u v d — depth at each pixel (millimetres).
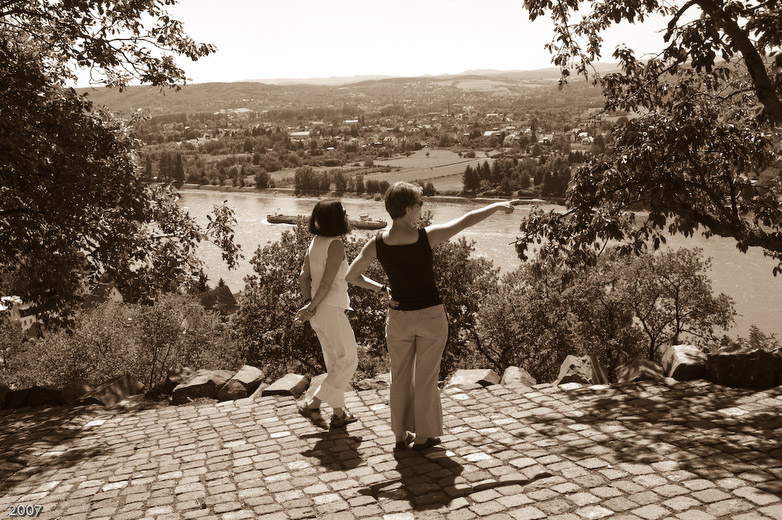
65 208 11039
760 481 3879
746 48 9227
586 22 11445
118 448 5672
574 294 35812
